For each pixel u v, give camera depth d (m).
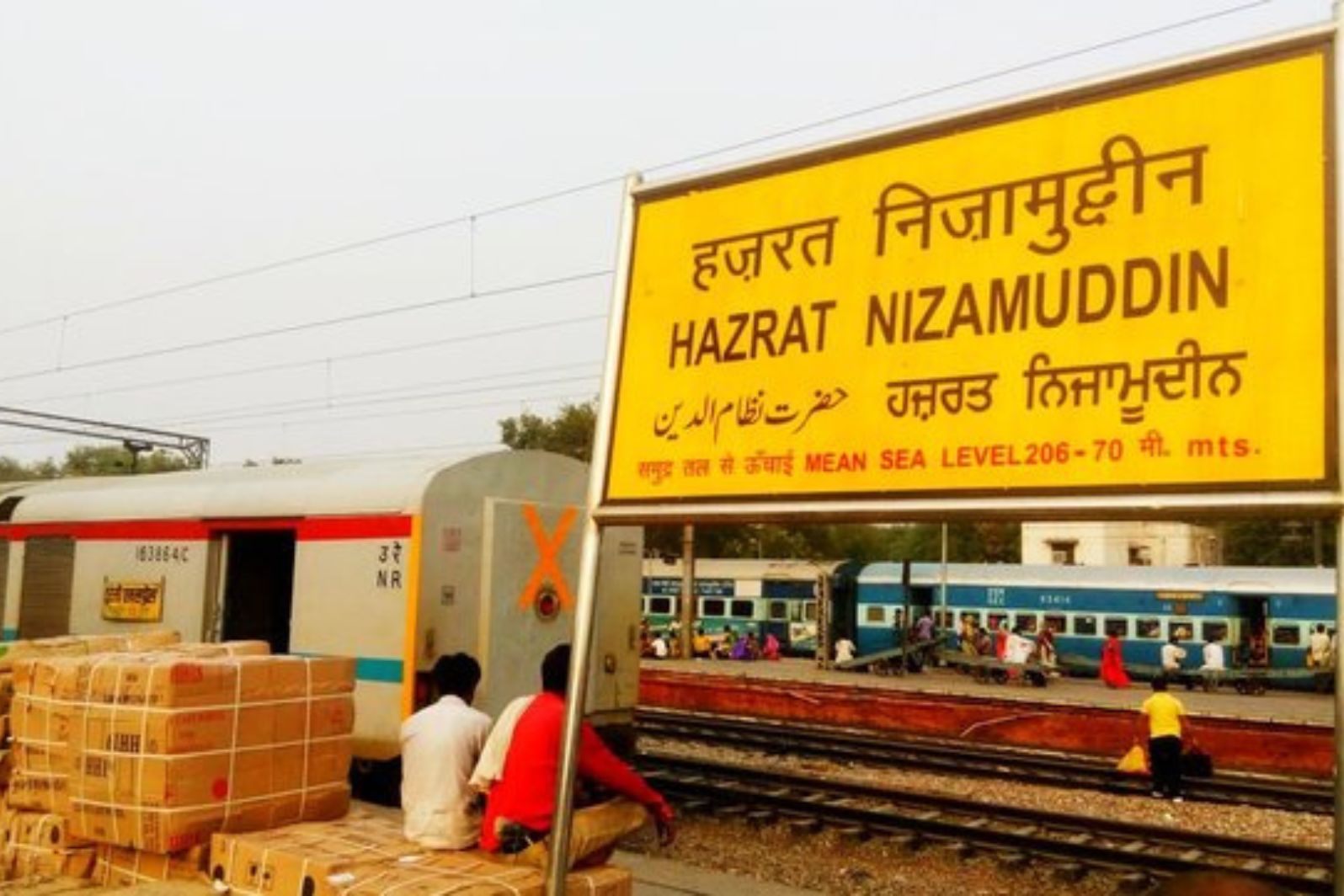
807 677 31.84
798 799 11.09
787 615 40.84
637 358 4.55
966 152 3.92
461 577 10.75
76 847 5.88
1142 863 9.02
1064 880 8.87
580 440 48.22
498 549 10.92
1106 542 57.41
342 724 6.30
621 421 4.53
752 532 55.69
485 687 10.65
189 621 12.57
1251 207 3.33
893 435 3.88
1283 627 31.38
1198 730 15.67
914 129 4.04
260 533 13.09
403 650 10.31
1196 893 3.09
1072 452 3.51
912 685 29.72
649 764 13.59
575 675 4.25
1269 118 3.34
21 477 78.25
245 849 5.28
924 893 8.56
